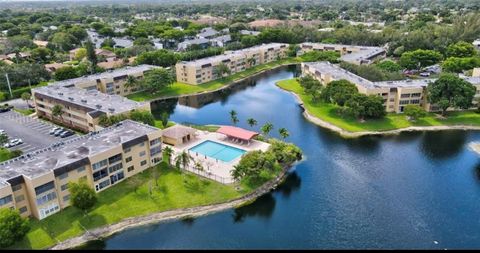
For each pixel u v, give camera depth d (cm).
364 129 16238
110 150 11362
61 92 17688
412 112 16500
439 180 12162
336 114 17975
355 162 13438
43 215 10050
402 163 13325
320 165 13238
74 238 9500
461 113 17625
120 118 14262
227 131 15162
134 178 12081
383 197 11269
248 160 11888
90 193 9956
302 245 9344
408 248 9212
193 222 10194
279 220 10275
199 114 19075
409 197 11256
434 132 15888
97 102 16200
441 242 9406
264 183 11881
